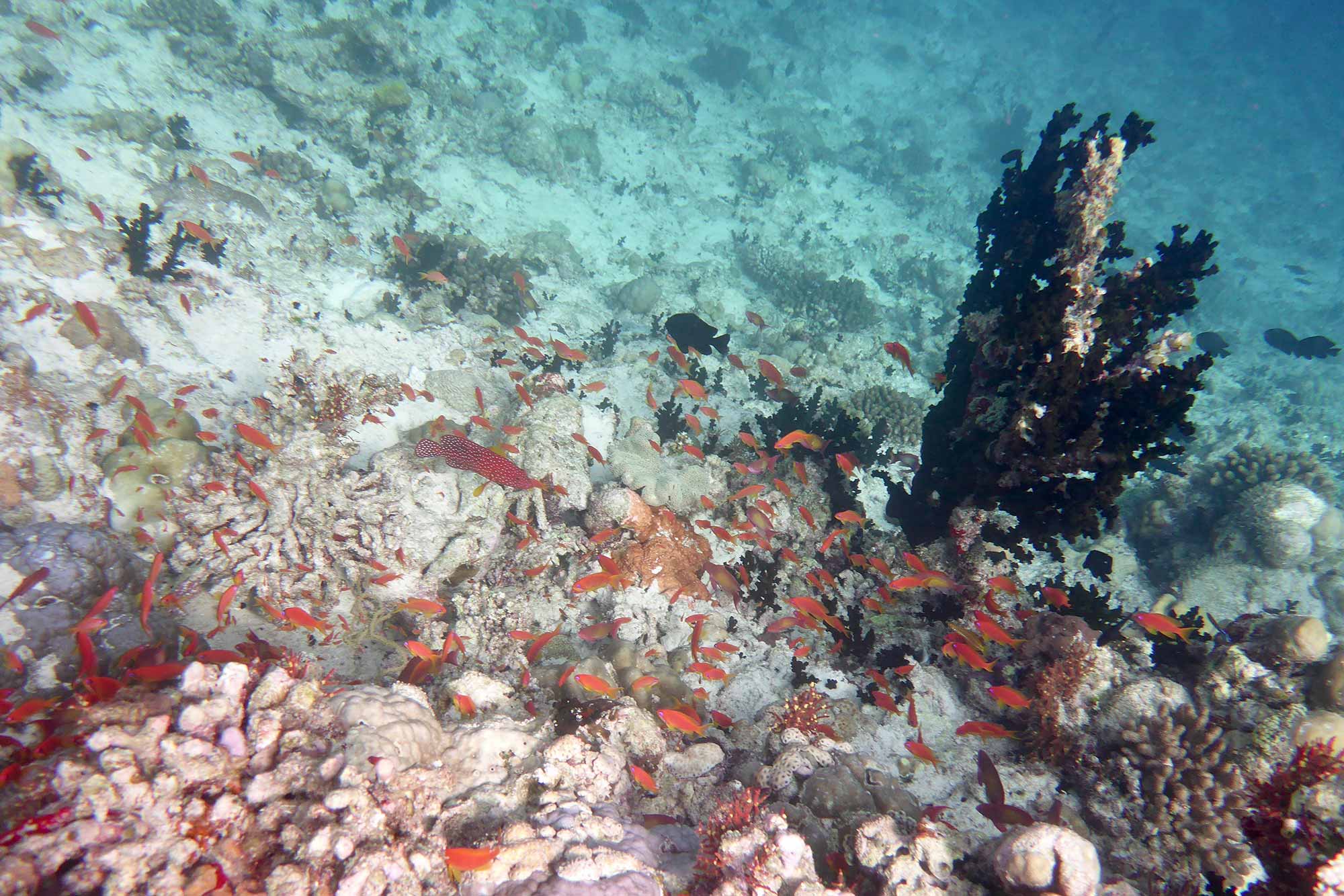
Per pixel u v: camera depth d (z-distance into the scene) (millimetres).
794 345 2367
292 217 2006
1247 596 1734
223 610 930
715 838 834
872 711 1118
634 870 736
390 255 2047
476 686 971
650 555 1241
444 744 857
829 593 1303
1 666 876
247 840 702
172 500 1144
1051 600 1114
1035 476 1114
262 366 1499
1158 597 1748
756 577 1308
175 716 755
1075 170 1316
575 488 1310
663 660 1110
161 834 674
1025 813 856
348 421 1395
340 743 771
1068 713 1065
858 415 1915
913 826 890
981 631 1035
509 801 818
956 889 819
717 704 1117
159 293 1474
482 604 1142
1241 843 941
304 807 718
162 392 1329
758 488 1327
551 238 2568
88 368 1258
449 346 1750
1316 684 1047
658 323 2148
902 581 1084
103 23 2207
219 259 1641
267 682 796
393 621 1157
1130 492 2027
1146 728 1015
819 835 869
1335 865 760
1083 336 1157
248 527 1146
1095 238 1259
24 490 1074
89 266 1390
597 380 1754
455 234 2455
